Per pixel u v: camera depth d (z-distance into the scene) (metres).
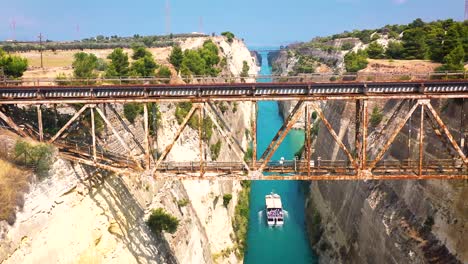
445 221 34.03
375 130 53.91
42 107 34.59
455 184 34.00
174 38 145.38
